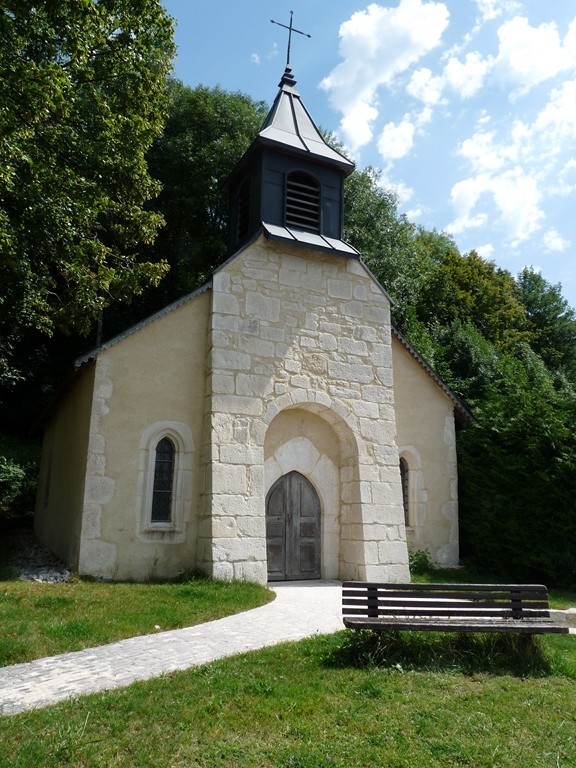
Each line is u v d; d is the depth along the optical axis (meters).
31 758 3.87
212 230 25.28
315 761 3.97
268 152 12.97
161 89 13.07
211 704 4.73
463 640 6.26
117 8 11.20
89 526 10.24
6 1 9.53
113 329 24.14
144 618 7.46
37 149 11.66
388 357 13.05
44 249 12.97
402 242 27.38
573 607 9.99
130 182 13.09
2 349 17.36
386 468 12.41
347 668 5.73
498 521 13.27
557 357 30.61
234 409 11.12
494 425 13.91
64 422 13.98
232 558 10.41
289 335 12.04
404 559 12.00
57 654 6.13
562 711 5.03
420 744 4.35
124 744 4.13
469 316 28.64
